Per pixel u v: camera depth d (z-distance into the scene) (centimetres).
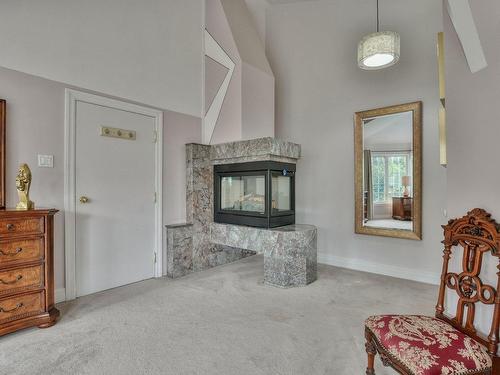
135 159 326
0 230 203
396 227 347
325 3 409
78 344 198
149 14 340
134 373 168
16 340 203
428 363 115
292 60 440
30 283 217
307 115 426
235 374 168
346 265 392
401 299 279
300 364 177
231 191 381
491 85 140
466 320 145
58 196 266
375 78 367
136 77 327
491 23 131
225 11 393
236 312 250
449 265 170
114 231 308
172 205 364
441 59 218
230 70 385
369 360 152
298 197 434
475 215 140
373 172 365
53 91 263
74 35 277
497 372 112
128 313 247
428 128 328
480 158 148
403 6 345
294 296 287
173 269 345
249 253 455
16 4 242
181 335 211
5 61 236
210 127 401
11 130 238
